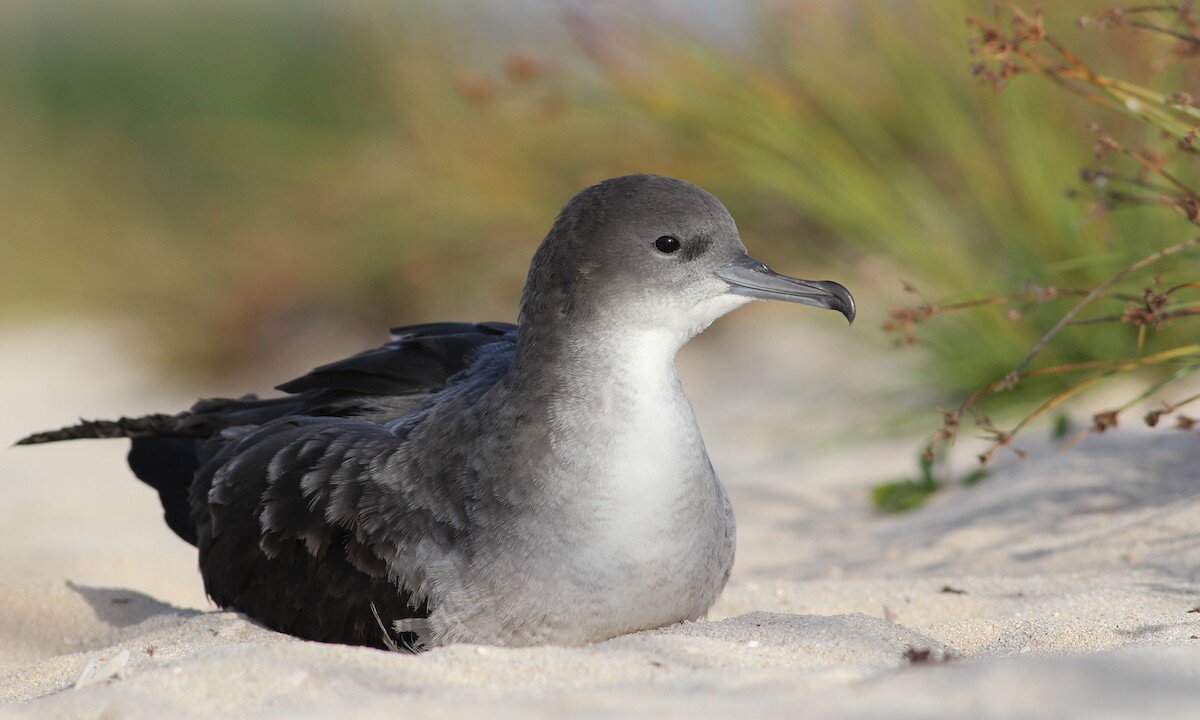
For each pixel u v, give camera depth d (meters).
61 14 26.20
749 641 6.54
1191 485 9.57
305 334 19.83
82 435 8.73
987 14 13.23
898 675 5.15
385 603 6.98
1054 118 12.85
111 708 5.51
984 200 13.17
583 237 7.07
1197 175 11.56
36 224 23.45
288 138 21.47
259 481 7.57
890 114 14.34
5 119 25.14
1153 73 11.71
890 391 13.52
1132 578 8.08
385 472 7.14
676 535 6.76
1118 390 11.77
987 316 12.52
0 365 20.80
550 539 6.67
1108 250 12.00
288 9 23.61
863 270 13.81
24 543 11.12
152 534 11.77
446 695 5.50
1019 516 9.91
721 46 14.89
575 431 6.76
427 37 18.42
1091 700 4.63
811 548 10.46
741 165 14.58
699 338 17.91
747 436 14.22
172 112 24.00
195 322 20.33
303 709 5.32
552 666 5.93
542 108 15.56
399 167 18.45
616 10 14.82
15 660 7.91
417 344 8.50
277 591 7.38
